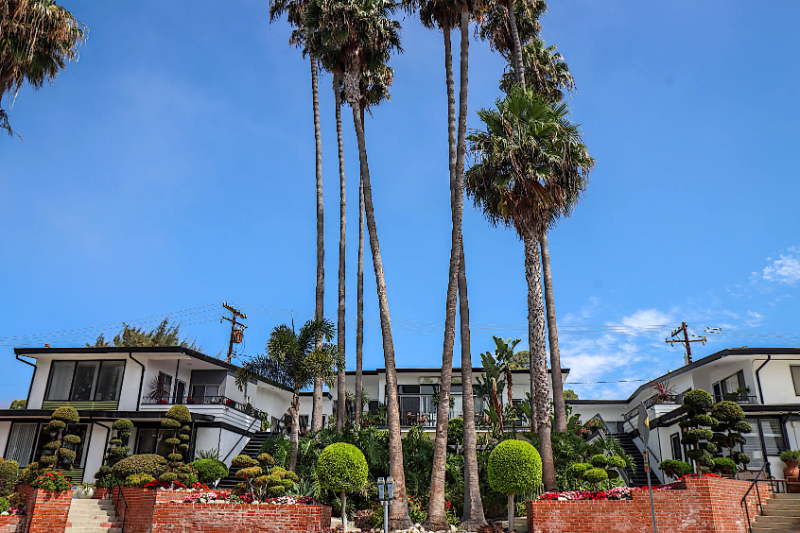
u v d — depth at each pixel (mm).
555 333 23281
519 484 15484
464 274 19969
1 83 16531
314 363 19328
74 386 26797
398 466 17094
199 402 29656
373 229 19906
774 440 21297
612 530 14305
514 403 29609
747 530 14727
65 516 17062
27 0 16016
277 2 28469
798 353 23141
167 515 15695
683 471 17469
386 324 18828
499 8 25703
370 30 21078
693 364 26250
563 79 28125
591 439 25500
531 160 20172
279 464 20797
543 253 24531
